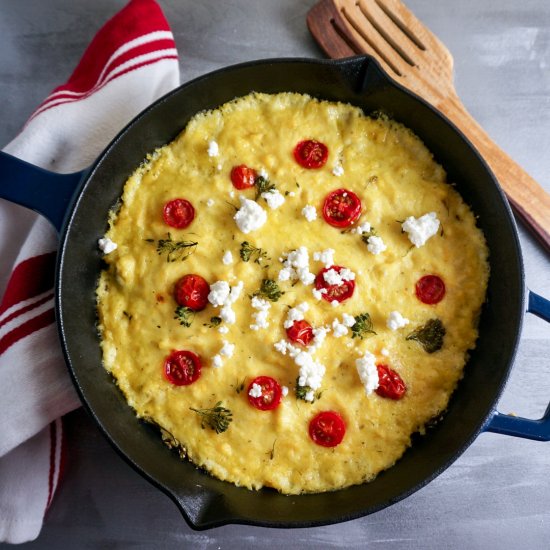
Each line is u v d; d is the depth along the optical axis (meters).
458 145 0.63
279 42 0.72
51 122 0.67
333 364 0.63
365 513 0.59
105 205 0.65
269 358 0.63
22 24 0.73
